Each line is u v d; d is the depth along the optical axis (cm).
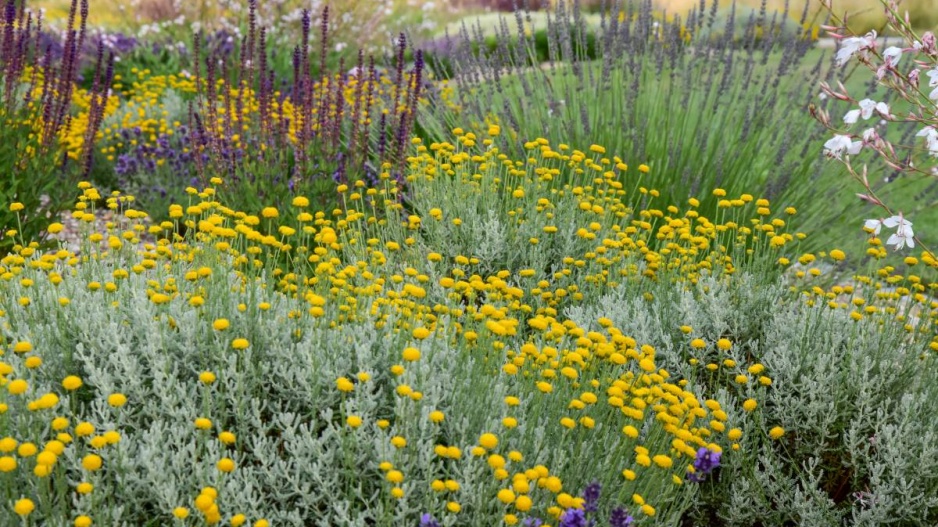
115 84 846
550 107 509
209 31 1026
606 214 390
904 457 257
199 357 236
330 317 259
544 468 193
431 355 239
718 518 277
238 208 456
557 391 237
